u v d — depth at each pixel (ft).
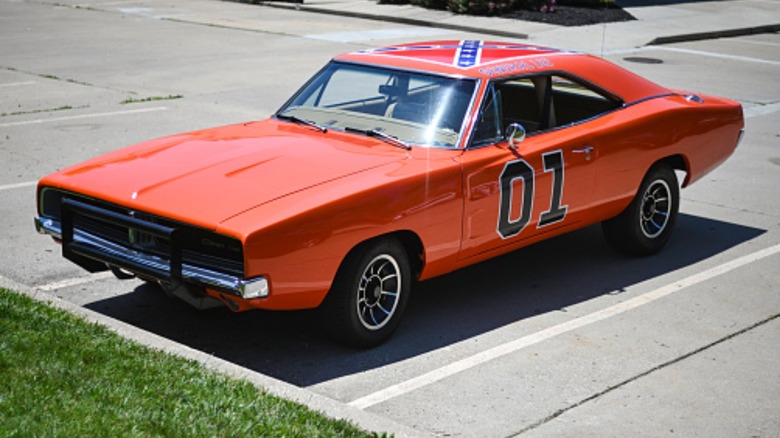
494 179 20.88
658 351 19.84
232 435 13.98
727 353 19.83
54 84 49.47
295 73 54.13
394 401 17.35
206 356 17.38
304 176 19.06
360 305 19.13
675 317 21.75
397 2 88.48
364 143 21.11
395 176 19.16
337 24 78.33
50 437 13.34
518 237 21.98
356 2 91.04
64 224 19.63
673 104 25.58
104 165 20.39
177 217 17.67
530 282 23.95
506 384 18.16
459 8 81.71
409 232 19.63
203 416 14.57
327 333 19.19
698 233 28.43
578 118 23.65
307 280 17.88
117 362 16.35
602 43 70.49
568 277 24.34
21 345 16.57
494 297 22.82
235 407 15.01
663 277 24.47
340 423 14.99
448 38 71.26
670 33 75.36
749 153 38.99
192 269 17.85
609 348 19.94
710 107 26.63
